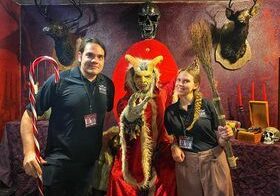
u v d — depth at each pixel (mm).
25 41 3057
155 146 2260
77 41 2967
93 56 1928
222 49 2807
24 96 3084
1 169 2701
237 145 2352
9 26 2873
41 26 3025
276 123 2785
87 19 2980
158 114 2258
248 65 2803
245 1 2773
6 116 2836
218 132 1990
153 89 2287
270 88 2789
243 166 2354
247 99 2822
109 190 2221
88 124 1971
